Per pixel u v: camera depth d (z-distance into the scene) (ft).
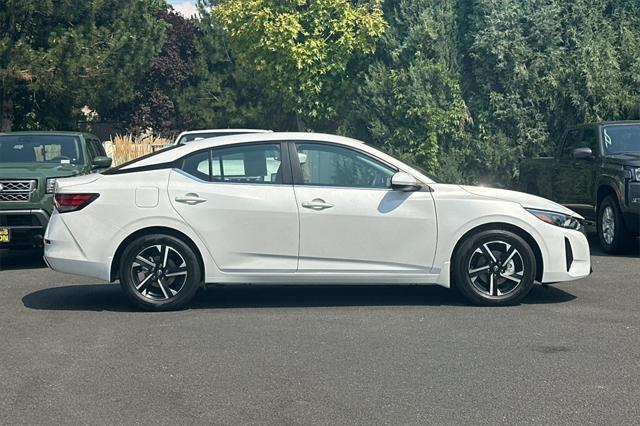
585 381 19.48
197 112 116.26
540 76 65.16
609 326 24.77
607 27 65.41
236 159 27.86
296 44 72.69
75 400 18.48
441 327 24.85
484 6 66.59
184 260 27.40
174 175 27.68
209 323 25.68
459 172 66.44
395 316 26.48
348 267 27.48
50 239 27.63
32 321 26.18
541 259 27.76
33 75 80.64
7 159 42.52
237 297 30.07
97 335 24.25
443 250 27.53
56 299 29.96
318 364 21.03
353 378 19.85
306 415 17.37
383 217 27.37
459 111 66.18
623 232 39.50
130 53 91.15
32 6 81.15
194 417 17.33
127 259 27.27
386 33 70.95
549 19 64.59
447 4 69.26
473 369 20.49
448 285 27.71
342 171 27.91
